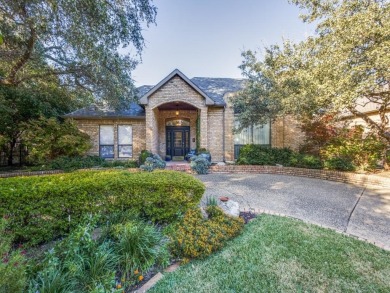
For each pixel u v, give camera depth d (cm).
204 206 528
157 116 1488
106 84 916
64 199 381
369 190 741
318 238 390
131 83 1015
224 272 299
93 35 673
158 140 1555
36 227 362
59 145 1131
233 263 319
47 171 1038
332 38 653
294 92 915
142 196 432
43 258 287
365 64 573
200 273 298
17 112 1261
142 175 472
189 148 1600
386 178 761
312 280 281
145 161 1110
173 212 442
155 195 434
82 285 250
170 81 1255
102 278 257
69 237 307
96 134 1401
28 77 912
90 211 400
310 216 510
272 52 982
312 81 726
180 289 267
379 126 969
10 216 346
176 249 337
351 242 376
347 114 1141
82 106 1459
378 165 931
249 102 1074
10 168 1291
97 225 405
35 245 361
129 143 1426
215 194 688
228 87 1561
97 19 639
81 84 1001
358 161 916
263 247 359
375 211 541
